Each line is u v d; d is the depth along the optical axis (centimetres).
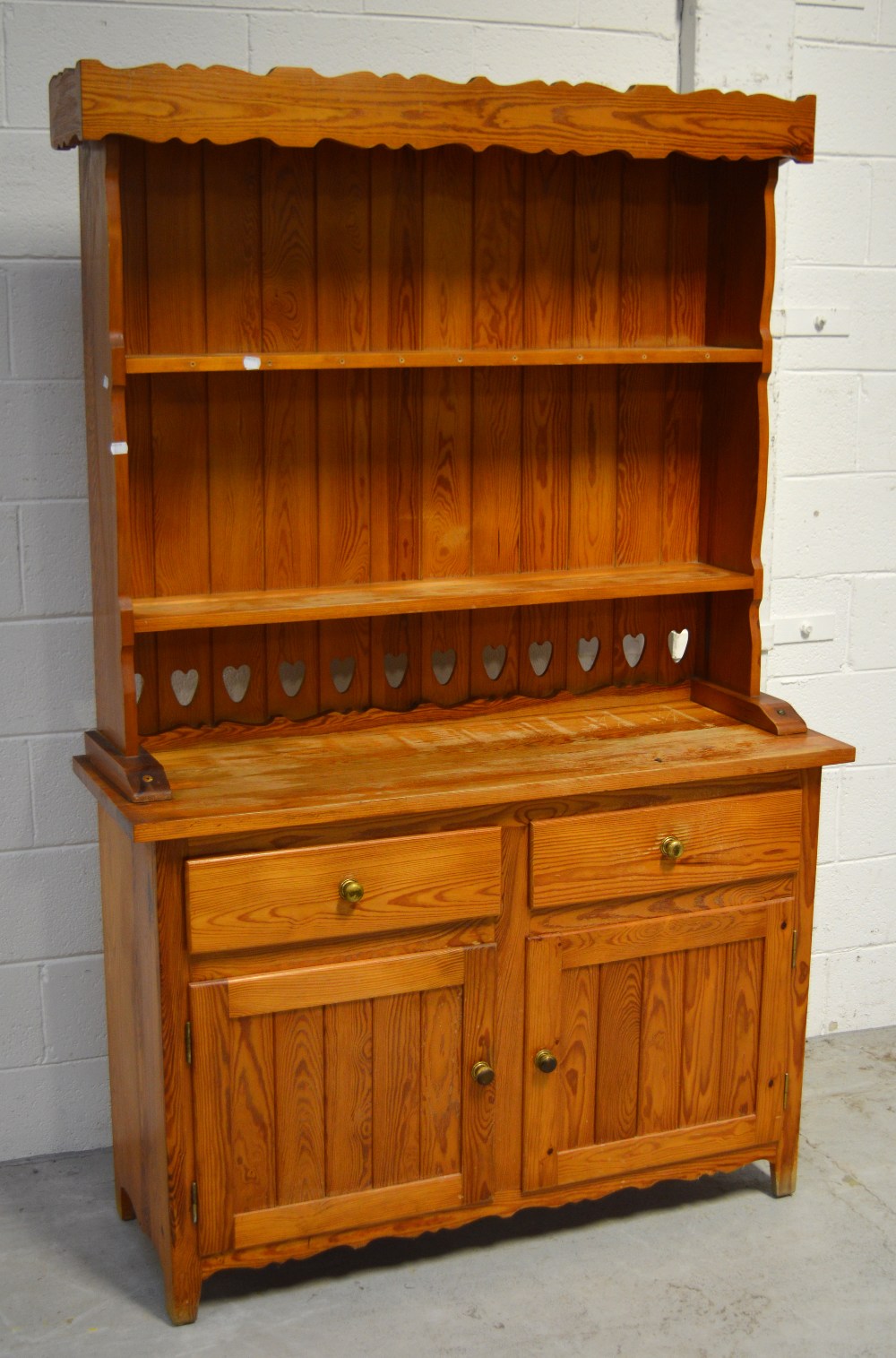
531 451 274
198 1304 245
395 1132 247
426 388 265
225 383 253
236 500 258
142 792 229
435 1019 246
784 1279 254
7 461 268
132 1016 251
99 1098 296
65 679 279
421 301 260
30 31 256
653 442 281
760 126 248
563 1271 257
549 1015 252
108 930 267
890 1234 267
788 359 309
